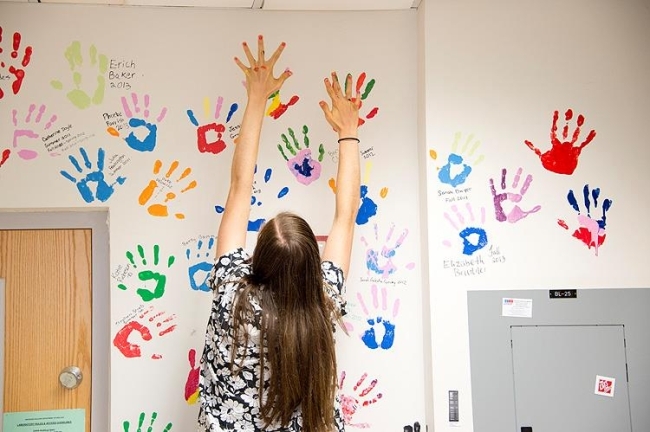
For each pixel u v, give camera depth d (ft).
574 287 7.70
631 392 7.57
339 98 7.14
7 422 7.50
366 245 7.91
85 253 7.80
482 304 7.64
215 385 5.62
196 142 7.82
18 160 7.55
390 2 7.92
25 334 7.62
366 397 7.77
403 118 8.04
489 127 7.84
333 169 7.96
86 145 7.66
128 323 7.56
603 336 7.65
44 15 7.71
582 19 7.98
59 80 7.68
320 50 8.02
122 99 7.75
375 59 8.06
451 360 7.56
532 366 7.59
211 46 7.92
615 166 7.88
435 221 7.70
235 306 5.49
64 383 7.54
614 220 7.81
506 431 7.50
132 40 7.82
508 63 7.93
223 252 6.22
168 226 7.71
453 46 7.90
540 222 7.77
